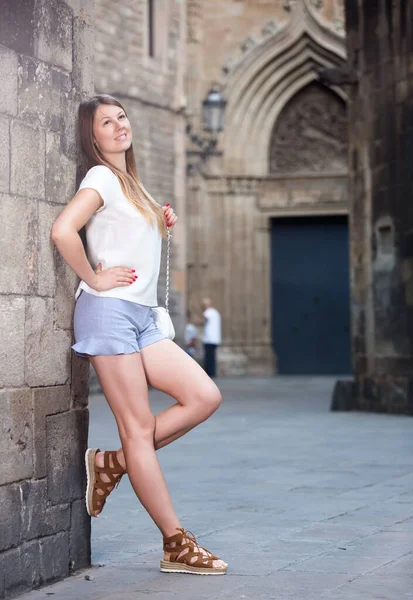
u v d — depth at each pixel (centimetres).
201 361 2925
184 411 530
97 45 2227
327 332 3061
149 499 529
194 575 523
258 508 729
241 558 561
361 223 1662
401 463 973
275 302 3083
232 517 693
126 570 542
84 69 558
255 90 2966
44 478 512
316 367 3066
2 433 477
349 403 1650
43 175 515
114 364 516
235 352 2977
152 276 529
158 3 2456
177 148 2520
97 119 535
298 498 772
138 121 2372
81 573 538
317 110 2992
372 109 1623
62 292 530
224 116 2928
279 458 1024
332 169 2989
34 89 509
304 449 1102
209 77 2973
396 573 518
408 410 1521
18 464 490
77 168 546
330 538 612
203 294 2970
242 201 2986
